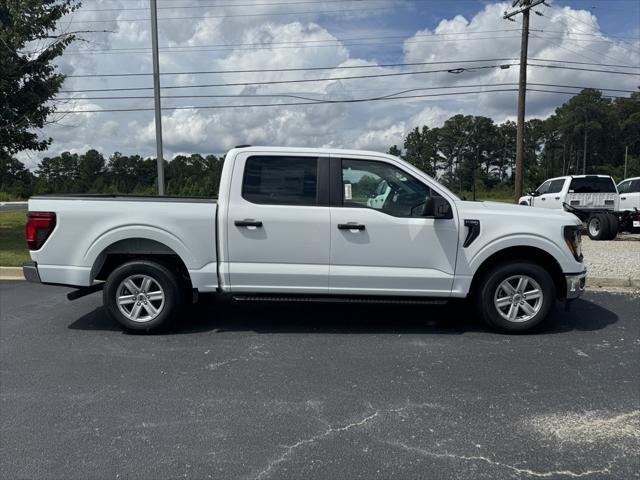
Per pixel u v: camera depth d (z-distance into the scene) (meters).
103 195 6.01
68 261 5.61
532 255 5.95
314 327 6.04
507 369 4.75
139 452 3.32
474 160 101.25
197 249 5.56
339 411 3.89
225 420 3.75
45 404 4.01
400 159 5.68
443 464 3.19
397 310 6.82
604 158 104.81
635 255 11.80
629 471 3.12
